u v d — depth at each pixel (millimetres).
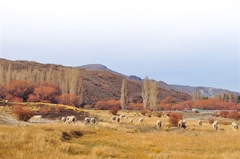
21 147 12953
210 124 44156
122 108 94562
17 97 78500
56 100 84625
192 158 13812
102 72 188000
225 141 21172
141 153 14867
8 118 35125
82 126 25688
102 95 125750
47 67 159000
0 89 81562
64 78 94812
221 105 111562
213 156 14656
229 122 51719
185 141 20703
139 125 36656
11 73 94625
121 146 17422
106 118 48812
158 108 101188
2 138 14586
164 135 24953
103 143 18109
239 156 14250
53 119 43562
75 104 85688
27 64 153250
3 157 10758
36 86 86875
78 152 14094
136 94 144125
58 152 12766
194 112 82438
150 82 94312
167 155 14188
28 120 35469
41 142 14273
